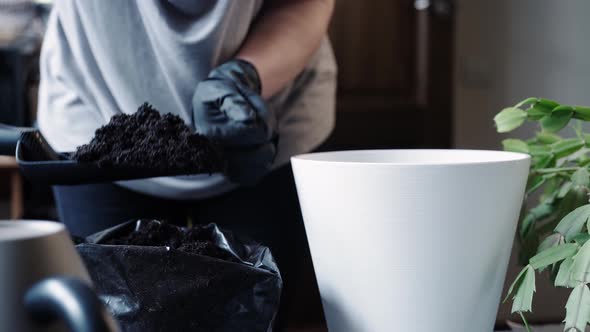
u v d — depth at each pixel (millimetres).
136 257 747
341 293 765
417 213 709
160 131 885
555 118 858
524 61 4027
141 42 1088
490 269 749
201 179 1144
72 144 1172
